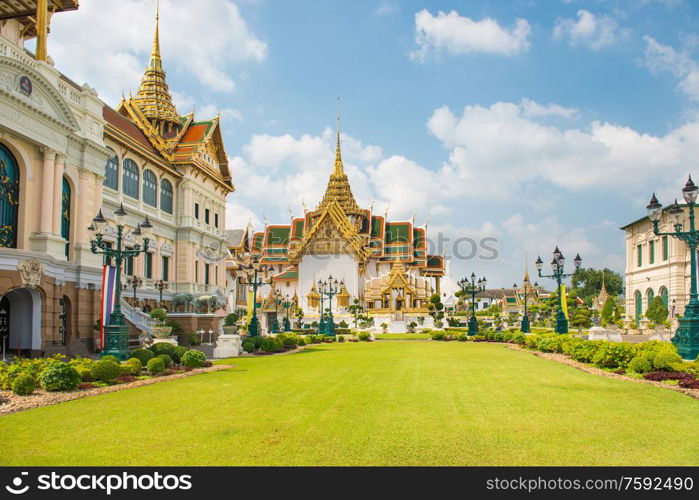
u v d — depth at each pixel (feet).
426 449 30.73
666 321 168.86
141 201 155.02
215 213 204.95
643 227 223.92
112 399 48.24
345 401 46.37
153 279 163.02
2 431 35.65
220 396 49.75
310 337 149.28
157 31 192.95
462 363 81.87
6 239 93.40
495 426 36.11
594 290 469.57
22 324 95.55
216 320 142.10
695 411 40.65
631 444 31.53
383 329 238.07
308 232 311.47
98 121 119.34
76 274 109.70
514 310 406.41
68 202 111.34
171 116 186.91
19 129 91.61
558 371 68.74
